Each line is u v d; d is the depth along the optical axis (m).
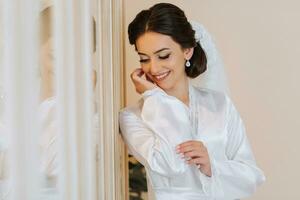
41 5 0.53
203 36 1.36
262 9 2.02
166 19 1.10
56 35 0.58
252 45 2.04
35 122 0.49
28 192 0.48
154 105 1.11
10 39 0.45
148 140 1.10
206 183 1.14
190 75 1.30
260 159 2.08
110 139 1.00
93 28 0.85
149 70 1.15
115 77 1.07
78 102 0.69
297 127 2.04
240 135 1.30
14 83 0.46
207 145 1.21
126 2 2.06
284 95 2.04
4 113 0.45
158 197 1.16
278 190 2.07
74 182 0.65
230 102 1.32
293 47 2.01
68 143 0.63
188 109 1.25
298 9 2.00
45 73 0.56
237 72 2.06
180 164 1.08
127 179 1.25
